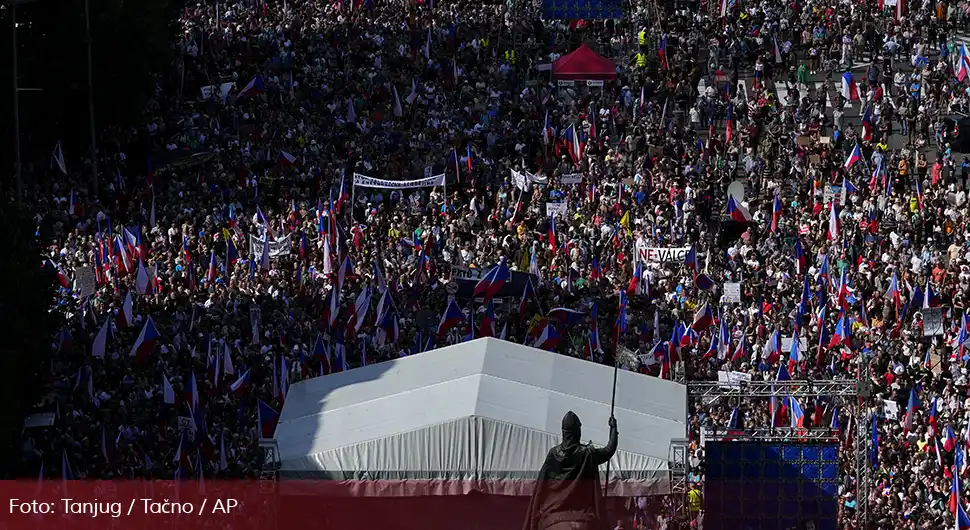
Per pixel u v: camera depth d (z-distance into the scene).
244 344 133.12
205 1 198.88
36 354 118.94
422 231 153.25
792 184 162.62
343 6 196.88
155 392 124.50
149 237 153.62
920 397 126.00
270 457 100.38
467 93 181.12
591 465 57.31
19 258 123.62
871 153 171.50
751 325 134.88
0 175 164.25
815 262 150.12
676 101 183.38
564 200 159.12
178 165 167.88
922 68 185.00
